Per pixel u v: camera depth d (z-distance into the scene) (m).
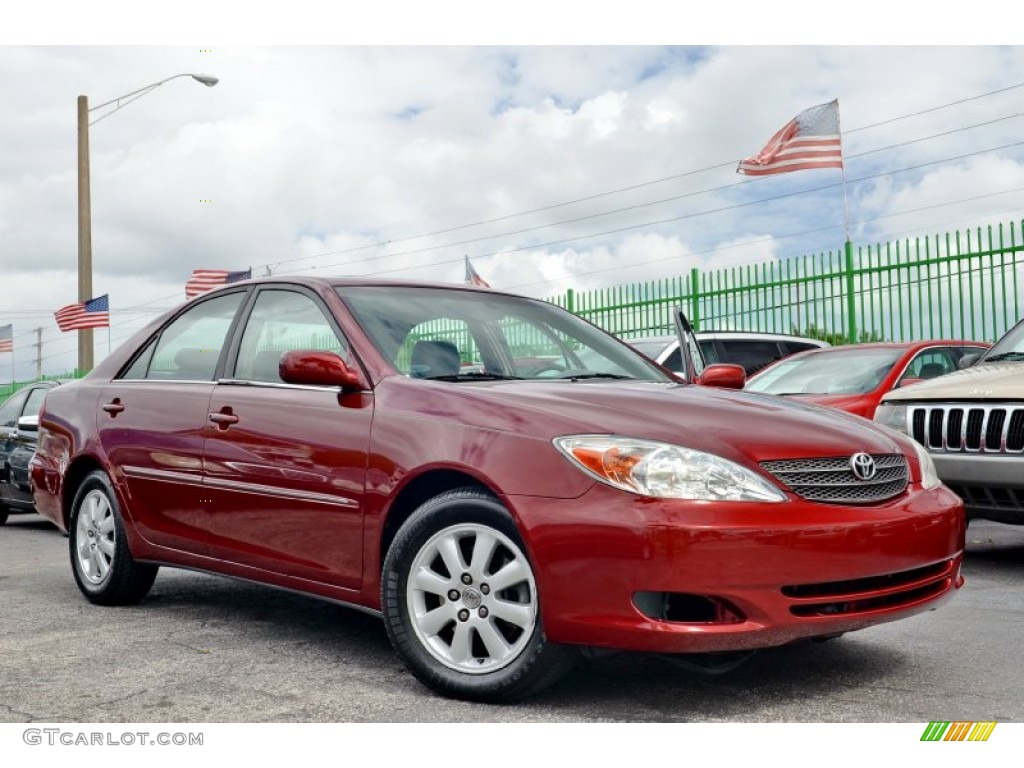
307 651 4.31
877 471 3.65
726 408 3.74
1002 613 4.85
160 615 5.10
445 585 3.60
